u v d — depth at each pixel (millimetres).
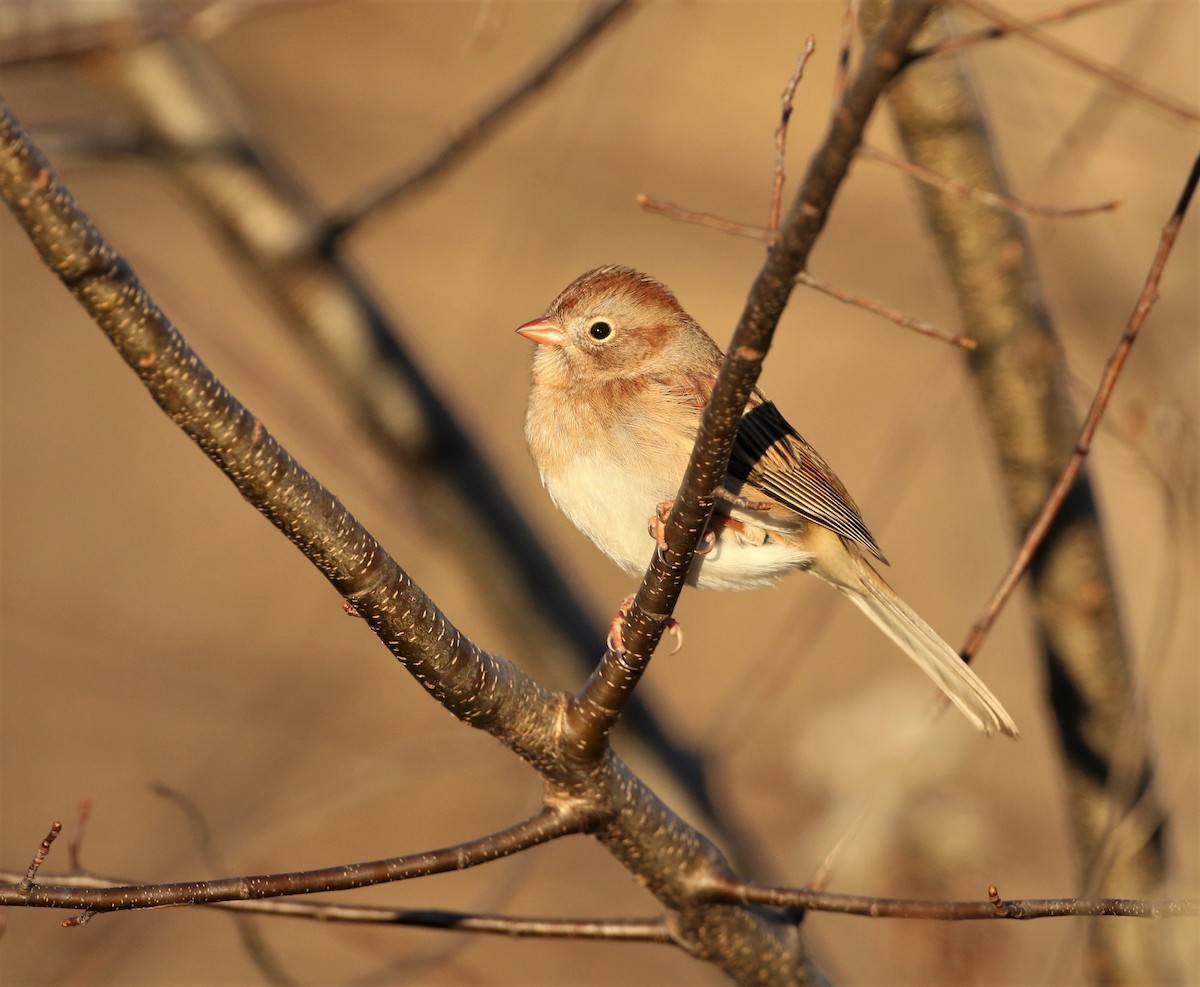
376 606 5426
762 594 18859
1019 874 12148
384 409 10820
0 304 21672
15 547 18891
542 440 8172
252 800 14383
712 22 18938
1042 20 5449
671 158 16531
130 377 21672
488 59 18969
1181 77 11312
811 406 19516
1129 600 11188
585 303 8258
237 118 11078
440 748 9789
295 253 10727
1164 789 8078
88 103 18203
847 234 16234
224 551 19234
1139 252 11344
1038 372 8273
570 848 15531
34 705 16125
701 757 9875
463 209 21172
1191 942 7902
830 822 9109
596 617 11070
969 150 8227
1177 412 7445
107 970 11695
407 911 6195
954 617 14414
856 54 9914
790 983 6641
